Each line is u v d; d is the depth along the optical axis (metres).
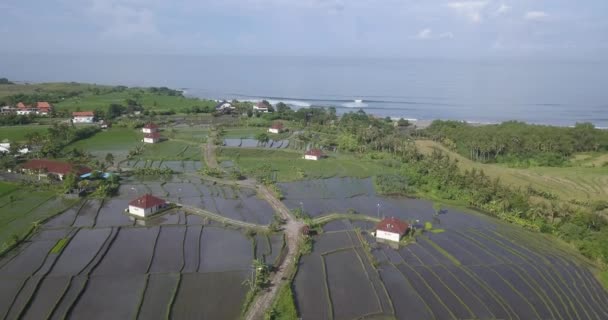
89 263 68.94
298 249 76.75
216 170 125.06
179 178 120.00
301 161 145.75
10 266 66.56
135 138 171.00
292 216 93.62
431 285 66.56
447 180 118.75
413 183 122.19
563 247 83.50
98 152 146.50
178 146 159.50
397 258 75.75
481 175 118.00
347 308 59.53
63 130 159.62
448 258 76.56
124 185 111.12
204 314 56.59
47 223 84.19
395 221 85.38
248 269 69.06
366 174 132.50
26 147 139.25
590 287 68.06
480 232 89.50
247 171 129.62
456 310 59.81
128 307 57.66
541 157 152.88
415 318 57.69
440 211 102.38
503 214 98.38
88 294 60.38
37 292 59.88
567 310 61.06
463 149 168.25
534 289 66.56
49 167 113.69
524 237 87.88
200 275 66.56
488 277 70.00
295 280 66.62
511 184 123.31
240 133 191.50
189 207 96.06
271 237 81.88
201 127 199.38
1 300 57.38
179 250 75.25
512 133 169.50
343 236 84.62
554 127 181.50
